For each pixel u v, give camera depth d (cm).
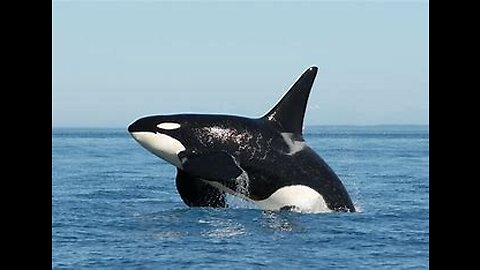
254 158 5688
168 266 4009
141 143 5997
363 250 4450
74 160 14700
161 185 8706
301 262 4116
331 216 5569
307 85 5853
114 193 7669
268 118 5850
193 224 5241
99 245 4569
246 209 5800
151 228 5122
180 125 5834
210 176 5544
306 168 5766
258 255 4266
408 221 5497
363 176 10088
